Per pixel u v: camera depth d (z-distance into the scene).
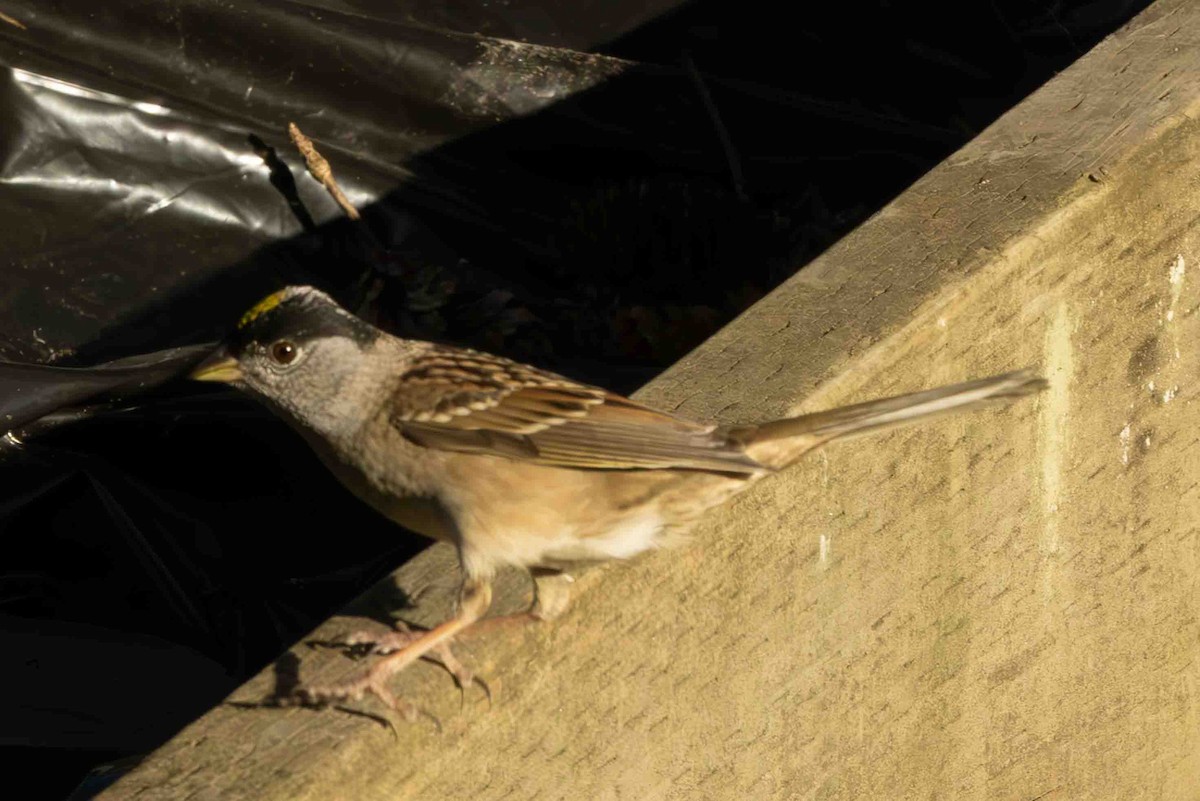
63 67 10.87
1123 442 8.27
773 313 7.29
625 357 11.22
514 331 11.16
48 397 9.66
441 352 6.39
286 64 11.36
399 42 11.56
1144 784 9.34
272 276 11.03
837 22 12.28
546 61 11.89
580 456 6.01
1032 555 8.07
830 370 6.93
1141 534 8.59
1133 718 9.05
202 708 9.04
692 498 6.13
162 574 9.70
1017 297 7.50
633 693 6.54
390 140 11.66
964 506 7.62
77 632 9.37
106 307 10.66
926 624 7.70
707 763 6.93
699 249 11.68
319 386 6.23
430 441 6.11
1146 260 7.99
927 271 7.35
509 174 11.87
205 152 11.14
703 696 6.83
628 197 11.71
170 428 9.95
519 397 6.11
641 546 6.18
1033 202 7.64
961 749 8.16
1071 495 8.14
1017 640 8.21
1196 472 8.67
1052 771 8.73
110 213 10.87
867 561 7.27
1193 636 9.16
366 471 6.30
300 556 9.87
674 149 12.15
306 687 5.84
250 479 10.01
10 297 10.51
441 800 5.98
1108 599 8.58
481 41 11.81
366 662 5.91
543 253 11.73
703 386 6.90
